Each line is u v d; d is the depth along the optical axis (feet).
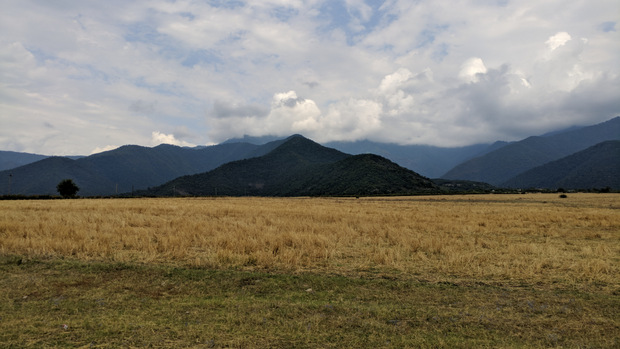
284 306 21.31
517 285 26.68
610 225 67.51
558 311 21.18
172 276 27.84
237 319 19.06
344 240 45.68
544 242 47.42
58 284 25.44
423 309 21.22
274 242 40.91
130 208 96.94
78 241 39.88
